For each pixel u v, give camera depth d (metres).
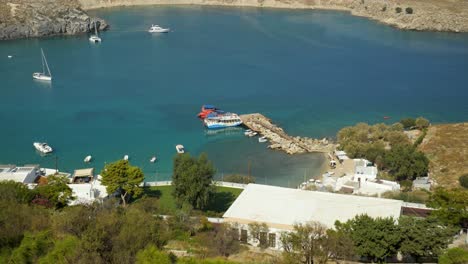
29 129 180.88
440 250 86.69
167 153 164.38
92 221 83.56
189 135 178.75
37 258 76.62
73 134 177.38
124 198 117.94
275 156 163.00
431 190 130.75
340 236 85.00
